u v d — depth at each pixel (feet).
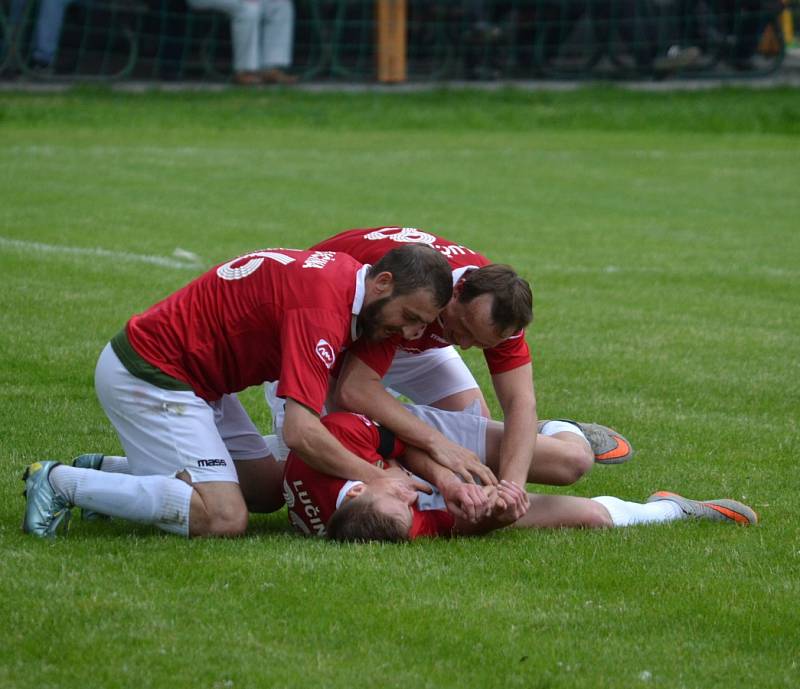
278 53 240.12
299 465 44.29
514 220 127.13
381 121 205.16
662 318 86.99
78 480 43.19
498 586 39.32
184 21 235.20
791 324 86.17
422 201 136.67
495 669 33.40
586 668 33.63
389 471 44.57
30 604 36.24
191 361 44.09
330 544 42.96
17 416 58.80
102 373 44.83
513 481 44.62
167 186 138.92
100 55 231.71
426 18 253.44
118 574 39.14
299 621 35.94
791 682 33.24
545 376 71.05
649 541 44.11
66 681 31.89
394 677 32.60
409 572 39.86
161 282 90.53
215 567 39.83
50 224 112.37
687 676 33.45
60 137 174.81
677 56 252.42
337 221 121.49
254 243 108.27
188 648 33.81
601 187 151.53
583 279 99.71
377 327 42.19
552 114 213.25
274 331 42.98
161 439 44.11
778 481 53.62
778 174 164.66
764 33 263.49
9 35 221.46
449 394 54.03
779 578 40.75
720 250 114.01
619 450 50.57
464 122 206.69
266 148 174.81
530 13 250.57
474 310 43.19
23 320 77.25
